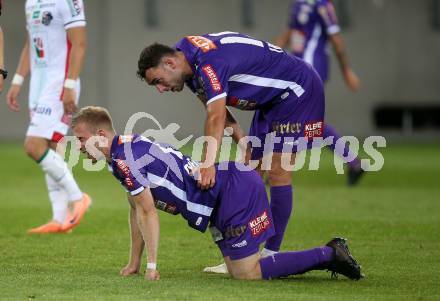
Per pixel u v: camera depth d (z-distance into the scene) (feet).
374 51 231.09
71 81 85.46
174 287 57.36
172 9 228.84
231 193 59.41
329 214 99.50
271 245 67.67
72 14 85.05
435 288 58.29
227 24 229.86
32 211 103.86
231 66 61.57
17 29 222.48
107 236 83.30
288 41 128.26
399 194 120.26
